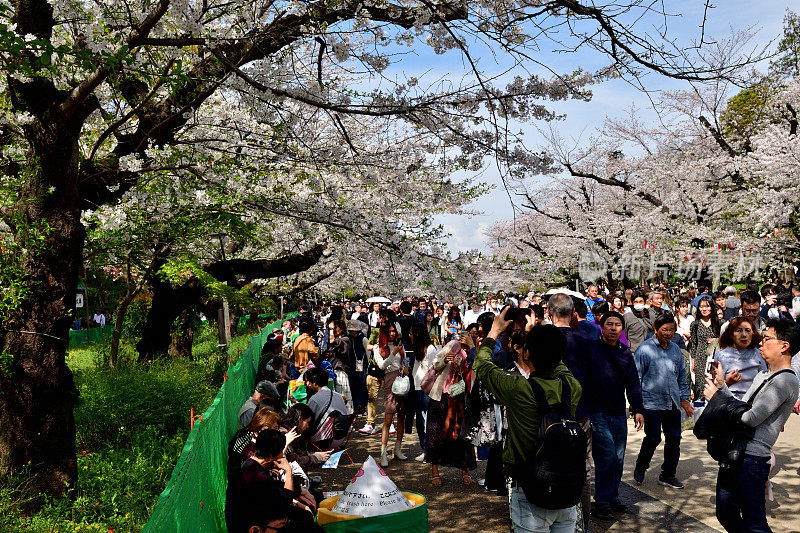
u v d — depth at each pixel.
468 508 6.68
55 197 6.32
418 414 9.18
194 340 24.39
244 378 8.89
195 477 3.72
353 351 11.30
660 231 27.92
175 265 10.83
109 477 6.49
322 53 6.31
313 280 20.86
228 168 8.06
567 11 5.45
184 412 8.84
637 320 10.32
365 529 4.56
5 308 6.07
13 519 5.27
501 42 5.41
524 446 4.14
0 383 6.14
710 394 4.97
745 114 29.14
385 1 5.60
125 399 8.46
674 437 7.10
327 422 7.62
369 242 6.55
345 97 6.20
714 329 10.16
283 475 4.75
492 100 5.86
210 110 10.05
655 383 7.07
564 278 19.42
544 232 30.59
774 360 4.70
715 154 28.09
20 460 6.07
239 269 13.59
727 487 4.80
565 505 4.07
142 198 9.18
